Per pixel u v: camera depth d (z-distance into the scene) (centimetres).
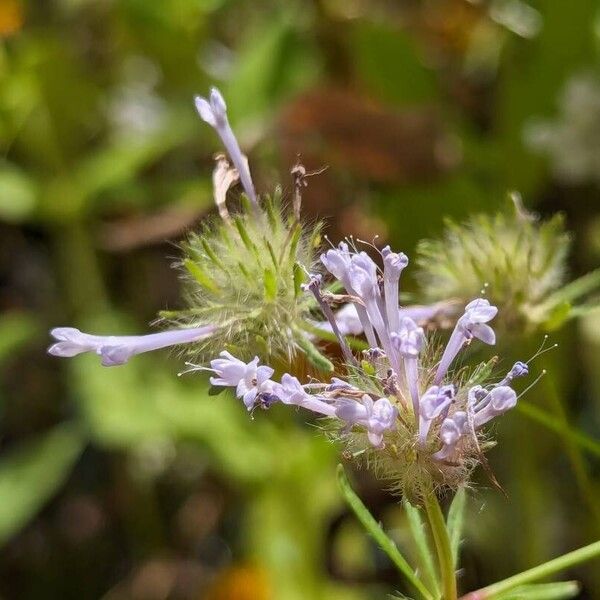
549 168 21
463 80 23
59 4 23
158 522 22
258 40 22
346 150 20
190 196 21
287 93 21
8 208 21
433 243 16
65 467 21
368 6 23
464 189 20
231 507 21
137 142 21
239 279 13
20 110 21
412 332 12
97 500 22
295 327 13
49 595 21
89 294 22
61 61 21
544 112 21
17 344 21
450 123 21
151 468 22
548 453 18
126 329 21
